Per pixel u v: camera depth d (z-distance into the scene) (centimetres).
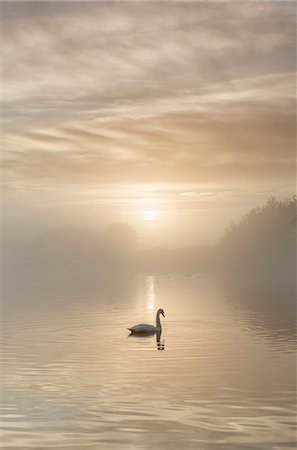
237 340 2889
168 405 1759
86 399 1838
